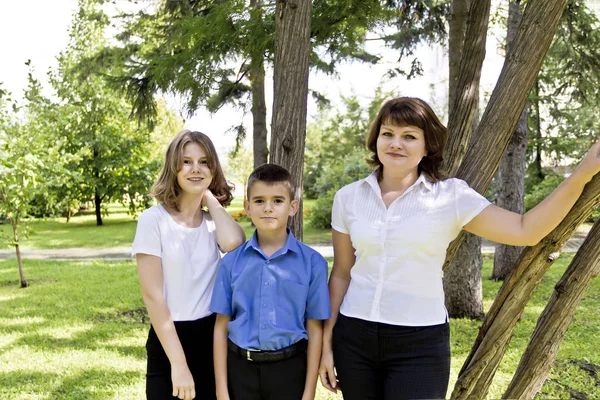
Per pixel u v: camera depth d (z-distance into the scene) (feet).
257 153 38.09
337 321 5.89
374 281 5.53
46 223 55.72
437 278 5.52
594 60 21.53
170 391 6.15
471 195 5.40
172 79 18.10
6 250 36.91
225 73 17.21
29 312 18.40
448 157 8.00
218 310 6.00
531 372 5.86
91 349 14.34
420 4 18.61
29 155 22.12
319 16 12.57
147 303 5.98
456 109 8.00
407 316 5.38
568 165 47.37
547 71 28.91
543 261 5.63
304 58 8.79
